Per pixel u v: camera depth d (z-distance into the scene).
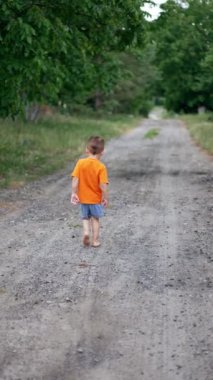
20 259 6.87
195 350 4.45
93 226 7.41
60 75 14.58
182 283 6.00
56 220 9.04
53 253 7.13
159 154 20.19
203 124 38.03
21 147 19.33
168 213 9.58
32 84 13.79
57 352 4.42
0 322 4.99
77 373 4.09
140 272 6.37
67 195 11.43
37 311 5.24
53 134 24.45
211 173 14.72
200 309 5.29
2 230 8.37
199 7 31.59
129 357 4.34
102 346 4.53
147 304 5.42
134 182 13.20
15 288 5.85
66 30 12.30
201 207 10.05
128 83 60.25
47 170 15.03
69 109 45.81
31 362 4.25
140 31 15.05
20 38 10.99
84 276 6.23
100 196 7.27
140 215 9.43
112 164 17.02
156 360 4.29
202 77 48.78
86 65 17.95
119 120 50.41
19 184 12.56
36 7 11.30
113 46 16.16
